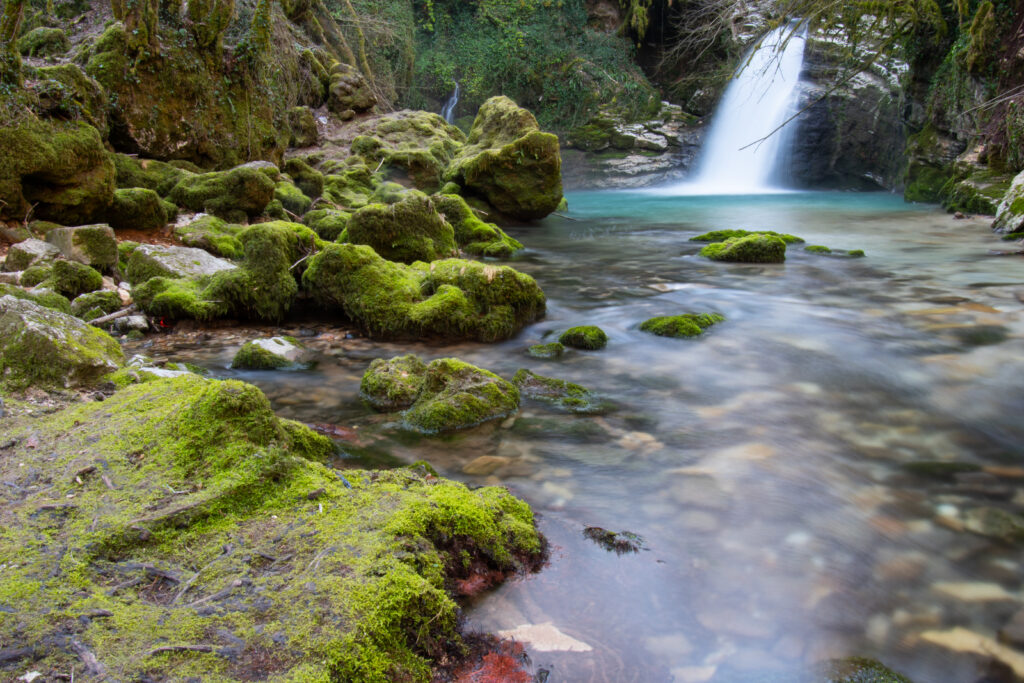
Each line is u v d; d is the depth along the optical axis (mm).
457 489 2943
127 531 2379
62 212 8617
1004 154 15906
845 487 3613
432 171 16172
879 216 16297
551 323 7090
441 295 6570
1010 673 2303
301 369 5695
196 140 12023
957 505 3434
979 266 9648
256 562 2289
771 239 10469
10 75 8008
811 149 24922
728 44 27203
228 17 12133
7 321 4031
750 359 5902
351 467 3779
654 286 8859
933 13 18766
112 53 10828
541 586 2660
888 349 6062
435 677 2092
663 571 2816
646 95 29172
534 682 2137
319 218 10969
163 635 1942
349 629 1989
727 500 3455
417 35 29844
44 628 1945
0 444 3039
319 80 19422
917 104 20344
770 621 2527
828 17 19891
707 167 27953
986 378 5340
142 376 4090
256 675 1819
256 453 2875
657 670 2252
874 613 2600
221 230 9500
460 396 4504
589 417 4602
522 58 29297
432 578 2359
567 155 28891
